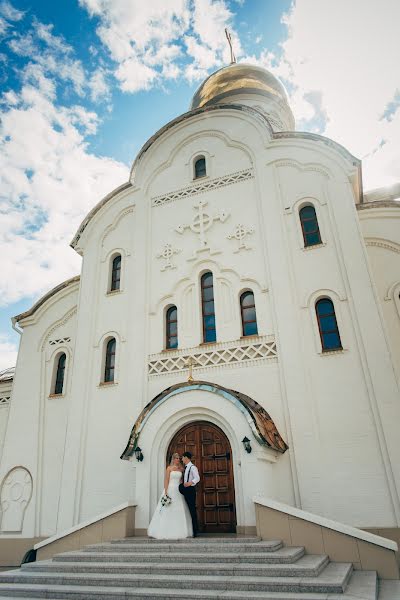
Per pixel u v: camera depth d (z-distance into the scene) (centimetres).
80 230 1585
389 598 637
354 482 930
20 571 846
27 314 1655
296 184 1309
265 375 1102
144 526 986
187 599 638
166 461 1061
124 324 1358
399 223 1322
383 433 940
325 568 729
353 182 1305
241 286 1238
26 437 1452
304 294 1149
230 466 1017
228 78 2164
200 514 1002
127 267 1459
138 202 1539
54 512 1306
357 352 1036
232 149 1465
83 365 1352
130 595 670
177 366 1213
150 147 1606
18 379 1566
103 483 1173
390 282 1263
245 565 715
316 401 1026
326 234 1205
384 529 873
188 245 1378
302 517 830
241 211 1350
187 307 1292
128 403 1224
